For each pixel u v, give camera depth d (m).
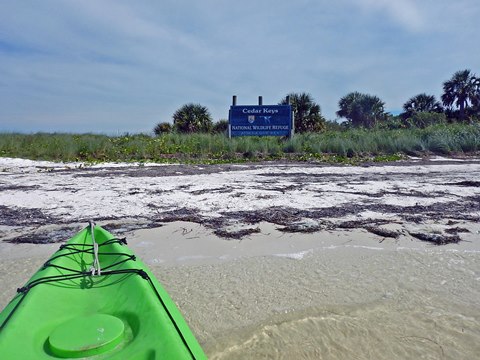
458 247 5.02
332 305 3.68
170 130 28.58
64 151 14.43
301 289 3.98
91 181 9.41
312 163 13.29
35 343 2.26
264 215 6.34
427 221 5.99
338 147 15.87
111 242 3.79
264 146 16.22
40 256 4.78
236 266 4.52
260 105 19.41
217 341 3.16
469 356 2.95
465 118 41.00
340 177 10.05
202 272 4.38
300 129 26.80
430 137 16.66
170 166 12.59
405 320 3.42
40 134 19.17
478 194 7.84
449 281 4.12
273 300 3.77
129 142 16.58
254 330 3.30
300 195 7.79
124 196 7.71
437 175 10.25
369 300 3.76
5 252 4.90
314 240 5.29
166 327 2.38
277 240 5.29
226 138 18.22
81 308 2.77
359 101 38.78
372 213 6.44
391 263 4.57
